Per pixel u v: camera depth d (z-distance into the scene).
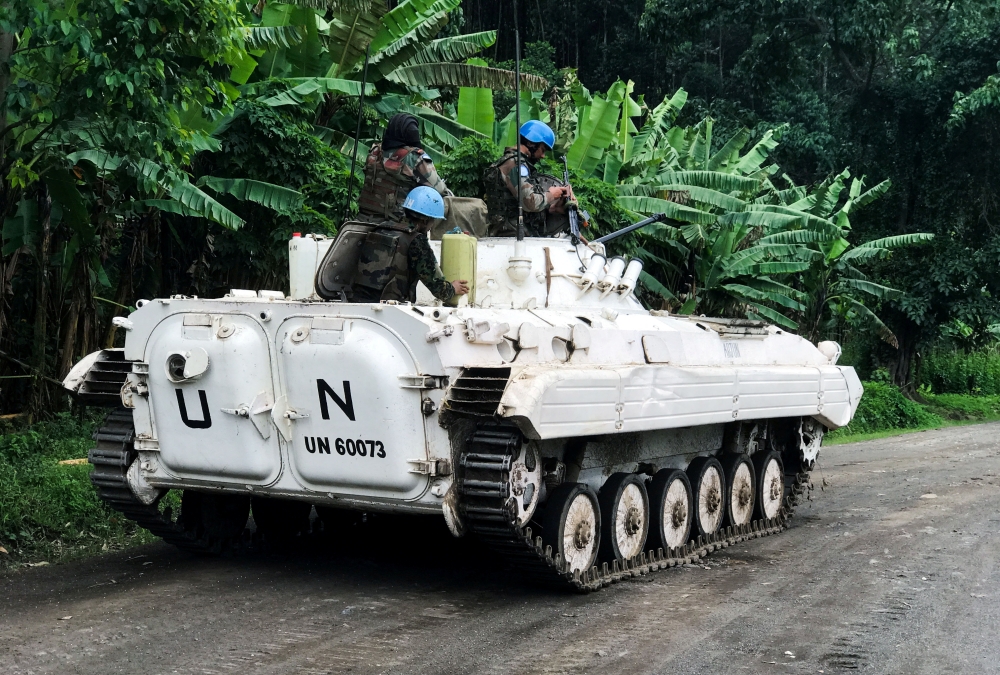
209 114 10.86
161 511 7.96
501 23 35.50
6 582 7.15
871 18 27.22
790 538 9.96
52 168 12.10
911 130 28.73
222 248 14.45
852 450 18.75
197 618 6.26
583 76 38.09
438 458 6.63
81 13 9.59
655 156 20.48
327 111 16.06
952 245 28.00
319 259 8.27
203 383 7.03
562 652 5.74
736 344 9.96
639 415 7.67
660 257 21.59
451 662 5.51
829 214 24.73
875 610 6.92
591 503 7.56
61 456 11.43
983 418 30.20
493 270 8.33
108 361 7.64
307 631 6.04
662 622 6.48
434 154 16.98
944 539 9.78
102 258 14.54
